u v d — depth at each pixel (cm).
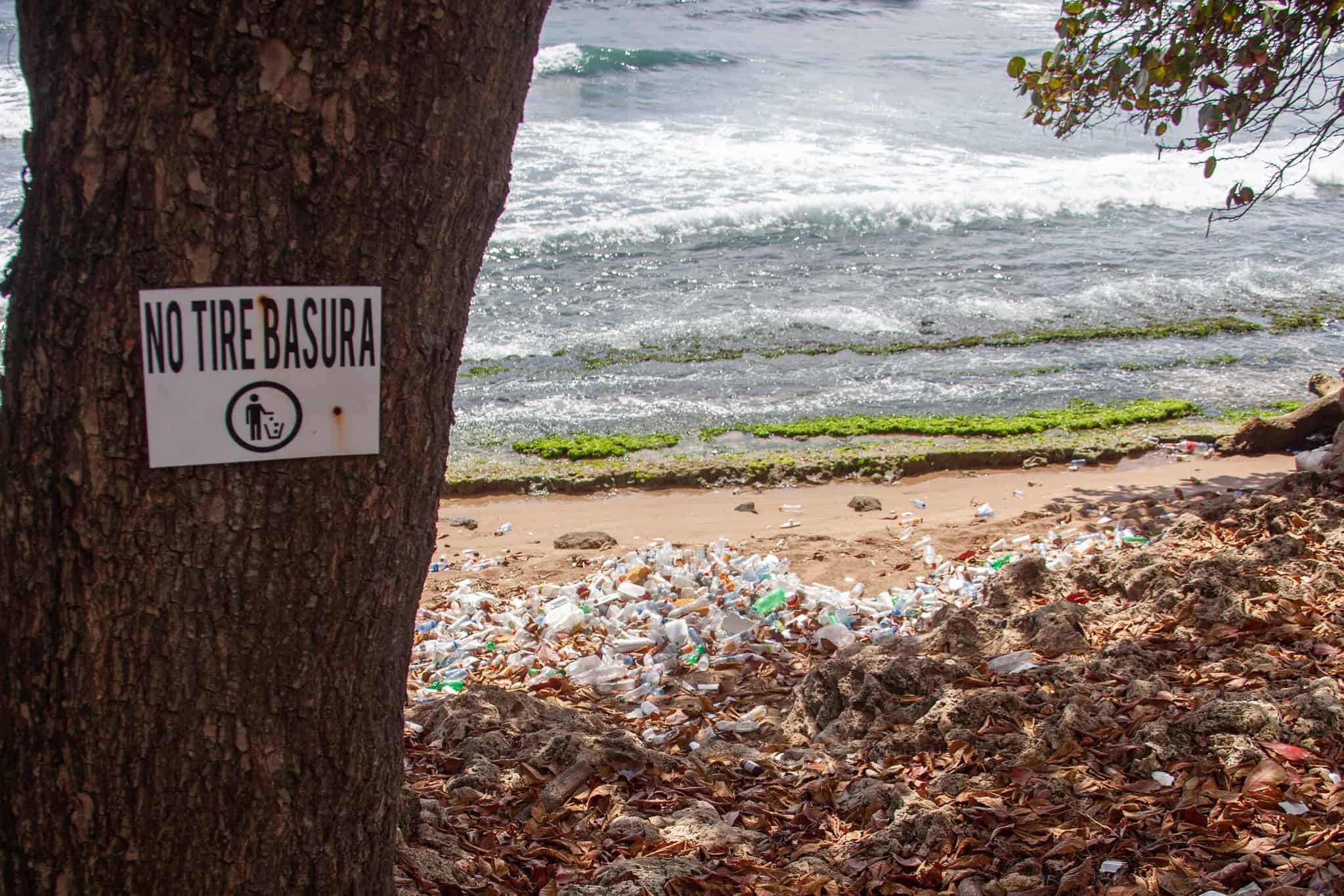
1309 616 452
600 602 641
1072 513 816
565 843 337
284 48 176
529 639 603
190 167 179
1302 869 280
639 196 1961
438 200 196
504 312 1434
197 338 186
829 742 414
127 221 179
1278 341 1405
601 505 935
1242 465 995
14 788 203
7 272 189
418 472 213
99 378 184
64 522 190
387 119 186
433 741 417
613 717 489
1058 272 1689
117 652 195
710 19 3931
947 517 855
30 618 194
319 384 196
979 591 621
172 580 194
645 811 364
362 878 230
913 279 1634
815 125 2588
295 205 185
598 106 2608
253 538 197
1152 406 1159
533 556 779
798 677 528
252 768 208
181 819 206
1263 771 326
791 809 368
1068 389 1232
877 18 4281
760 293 1550
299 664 207
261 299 188
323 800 218
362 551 208
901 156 2364
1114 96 610
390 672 223
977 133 2628
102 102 175
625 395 1196
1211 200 2138
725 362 1302
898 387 1235
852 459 1008
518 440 1071
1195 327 1448
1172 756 347
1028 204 2047
